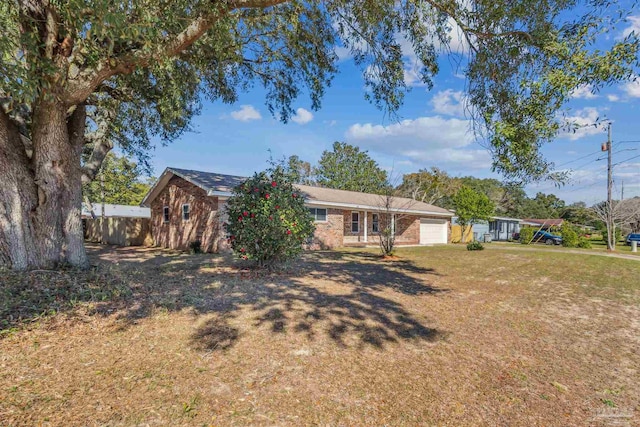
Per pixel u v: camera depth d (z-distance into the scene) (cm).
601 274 931
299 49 780
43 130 582
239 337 390
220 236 1309
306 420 243
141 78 741
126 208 2866
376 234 2181
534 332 442
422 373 322
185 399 263
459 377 316
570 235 2297
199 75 866
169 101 812
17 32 422
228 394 273
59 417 234
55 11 477
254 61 866
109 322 414
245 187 805
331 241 1730
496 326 463
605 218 2525
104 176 2298
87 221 2025
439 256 1359
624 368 345
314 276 796
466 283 768
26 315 402
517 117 405
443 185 3388
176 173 1445
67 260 630
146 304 491
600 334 441
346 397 276
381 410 260
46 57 468
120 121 902
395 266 1030
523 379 316
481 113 453
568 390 299
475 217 2755
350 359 346
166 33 496
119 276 635
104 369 304
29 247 578
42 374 289
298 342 383
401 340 401
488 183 4491
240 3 466
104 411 243
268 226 777
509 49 421
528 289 714
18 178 571
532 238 2631
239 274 778
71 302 459
